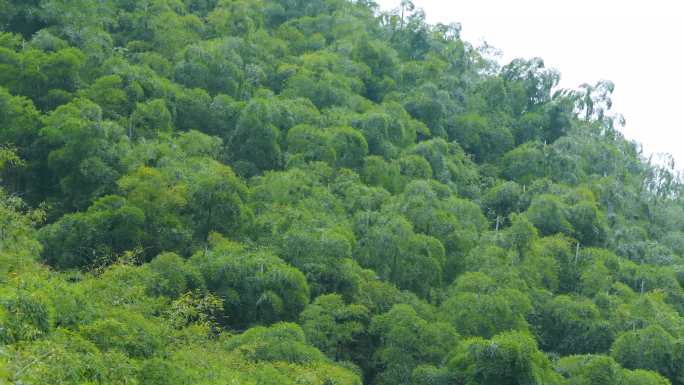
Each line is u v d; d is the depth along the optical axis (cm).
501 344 4234
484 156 9075
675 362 4956
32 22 7269
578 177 8638
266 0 10769
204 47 7912
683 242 8212
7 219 3891
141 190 5006
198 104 6869
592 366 4531
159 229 4953
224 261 4675
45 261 4547
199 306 4081
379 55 9481
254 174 6431
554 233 6881
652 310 5572
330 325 4578
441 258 5609
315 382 3744
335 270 5019
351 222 5859
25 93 6053
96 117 5562
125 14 8319
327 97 8031
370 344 4862
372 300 4978
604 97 10694
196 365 3459
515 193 7494
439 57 10612
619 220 7994
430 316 5022
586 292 6003
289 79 8131
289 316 4703
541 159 8456
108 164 5378
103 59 6794
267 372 3659
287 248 5109
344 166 6875
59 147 5416
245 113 6644
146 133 6191
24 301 2853
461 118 9019
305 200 5869
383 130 7394
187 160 5734
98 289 3819
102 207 4888
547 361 4447
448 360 4484
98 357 2911
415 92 9050
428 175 7219
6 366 2359
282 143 6975
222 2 9488
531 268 5894
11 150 5069
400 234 5503
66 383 2597
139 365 3150
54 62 6138
